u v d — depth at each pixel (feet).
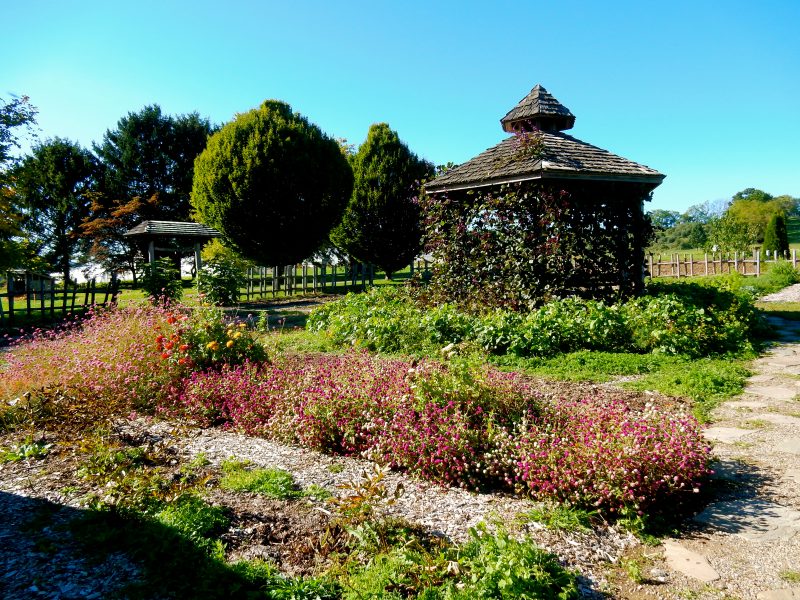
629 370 22.90
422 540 9.95
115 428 17.04
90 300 59.00
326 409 15.38
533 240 32.53
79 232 109.81
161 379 19.88
